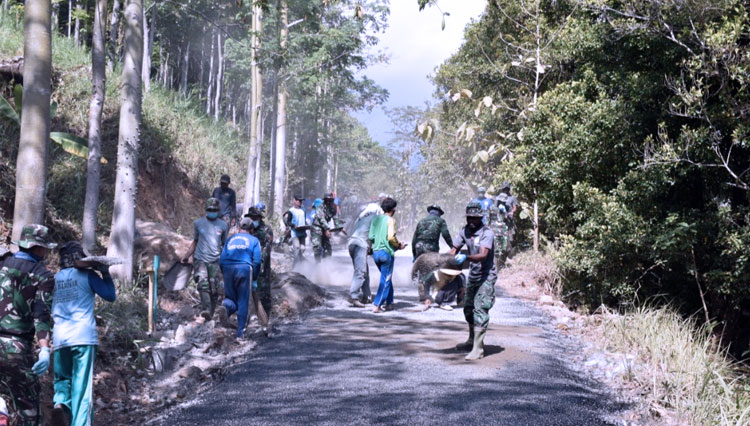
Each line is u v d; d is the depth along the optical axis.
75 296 5.29
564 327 10.16
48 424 5.51
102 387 6.51
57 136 11.40
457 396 6.30
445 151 26.56
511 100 20.45
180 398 6.43
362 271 11.52
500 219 16.50
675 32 11.68
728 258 11.29
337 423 5.52
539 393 6.47
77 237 11.70
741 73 10.30
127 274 9.98
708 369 7.02
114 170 14.60
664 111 11.91
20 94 11.77
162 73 35.00
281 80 26.58
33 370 4.66
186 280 9.56
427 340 8.84
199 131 23.34
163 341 8.09
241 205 18.25
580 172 13.88
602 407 6.16
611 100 13.51
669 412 6.12
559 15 17.92
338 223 16.11
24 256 4.89
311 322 10.05
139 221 12.20
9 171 11.34
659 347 8.18
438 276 8.34
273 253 17.97
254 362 7.62
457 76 23.78
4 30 17.05
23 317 4.82
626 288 12.47
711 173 11.77
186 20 32.72
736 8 10.50
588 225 12.81
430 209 11.24
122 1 22.97
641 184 11.92
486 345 8.59
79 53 18.67
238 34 29.02
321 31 24.97
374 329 9.55
